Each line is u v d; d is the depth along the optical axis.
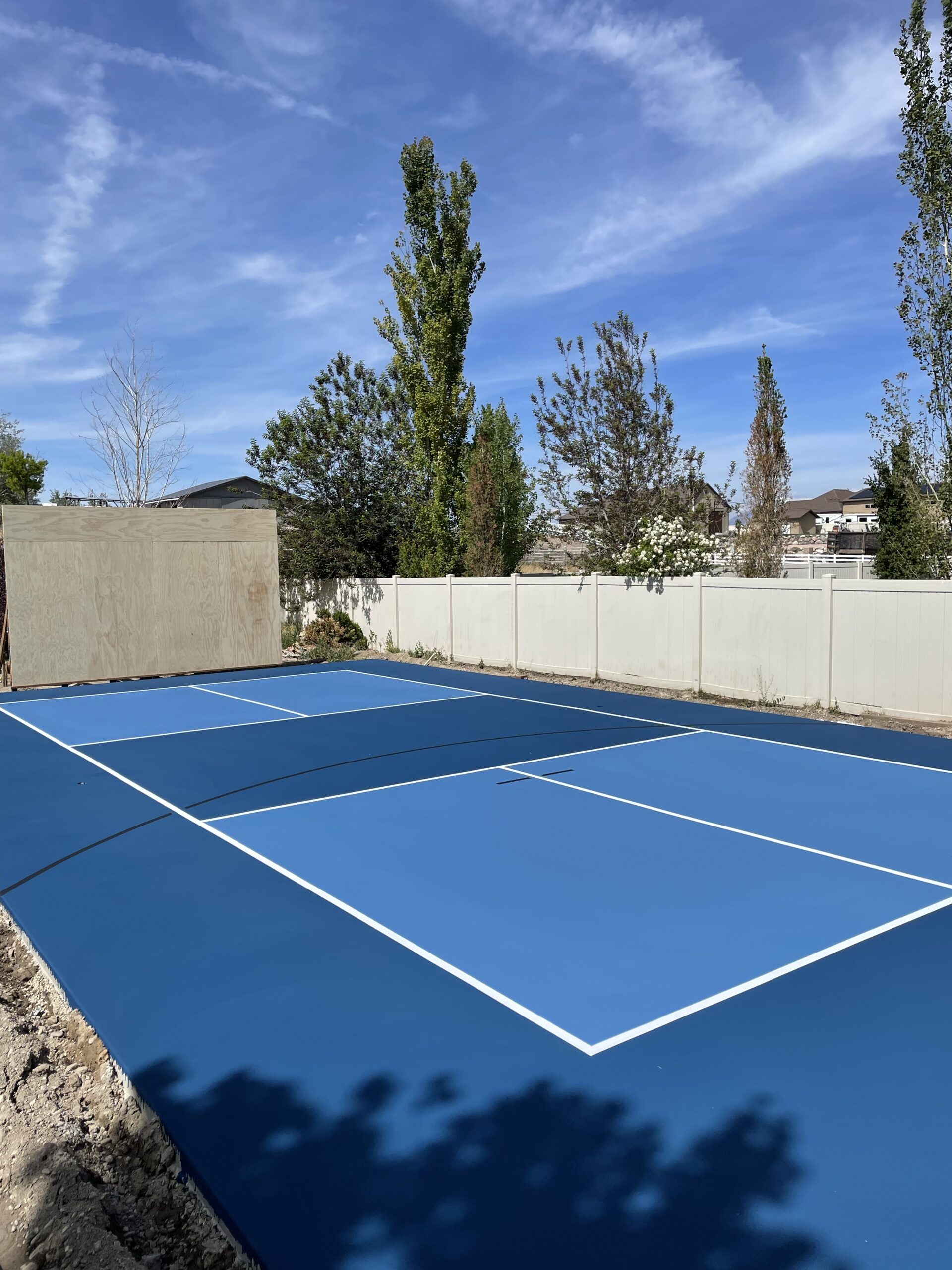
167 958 6.14
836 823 8.94
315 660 24.19
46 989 6.00
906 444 16.06
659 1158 3.97
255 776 11.18
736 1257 3.39
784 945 6.15
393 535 29.02
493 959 6.02
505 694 17.86
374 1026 5.17
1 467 39.91
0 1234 3.78
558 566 35.00
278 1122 4.29
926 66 14.69
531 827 8.94
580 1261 3.38
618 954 6.05
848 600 14.62
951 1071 4.62
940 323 15.02
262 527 22.69
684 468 25.02
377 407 28.77
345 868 7.85
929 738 12.88
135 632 21.09
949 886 7.23
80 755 12.60
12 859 8.27
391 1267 3.37
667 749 12.44
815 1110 4.30
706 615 17.00
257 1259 3.45
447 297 26.39
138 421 33.31
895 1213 3.62
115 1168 4.20
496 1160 3.98
